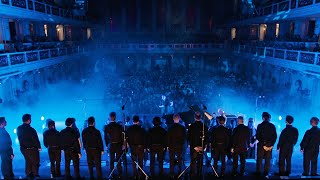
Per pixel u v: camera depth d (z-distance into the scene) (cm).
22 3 2214
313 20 2561
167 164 998
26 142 834
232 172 874
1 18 2342
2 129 838
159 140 841
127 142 855
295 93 2492
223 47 4675
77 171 854
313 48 2109
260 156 859
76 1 4769
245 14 4044
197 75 4059
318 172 907
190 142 844
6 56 1853
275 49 2566
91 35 4972
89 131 827
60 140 841
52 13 2936
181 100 2711
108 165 1007
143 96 2794
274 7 2800
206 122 1323
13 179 755
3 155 838
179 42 4784
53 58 2712
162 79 3547
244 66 4178
